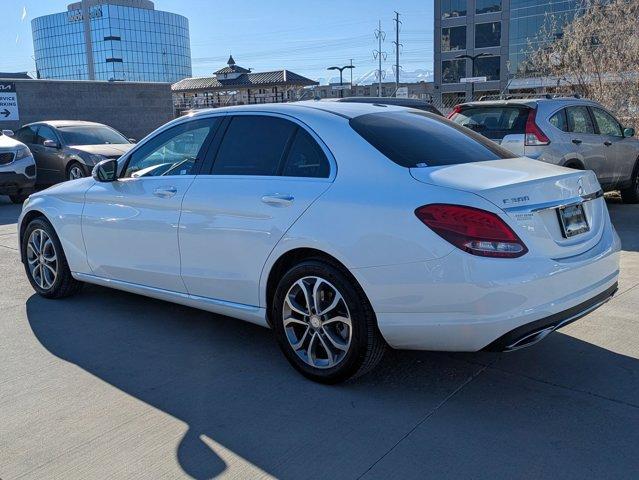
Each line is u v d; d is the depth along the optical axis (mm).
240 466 2943
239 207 4023
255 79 51188
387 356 4215
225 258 4141
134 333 4762
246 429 3281
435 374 3918
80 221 5172
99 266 5113
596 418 3316
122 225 4812
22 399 3668
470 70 78375
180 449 3096
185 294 4504
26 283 6277
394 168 3568
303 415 3424
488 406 3482
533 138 8133
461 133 4379
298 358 3883
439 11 79312
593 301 3625
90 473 2900
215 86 51500
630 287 5535
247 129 4309
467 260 3152
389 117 4184
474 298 3158
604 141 9047
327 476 2854
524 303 3186
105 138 13742
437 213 3246
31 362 4223
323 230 3588
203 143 4504
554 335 4496
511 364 4035
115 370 4074
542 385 3723
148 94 21750
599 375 3836
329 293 3689
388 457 2992
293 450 3072
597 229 3844
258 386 3803
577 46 14195
